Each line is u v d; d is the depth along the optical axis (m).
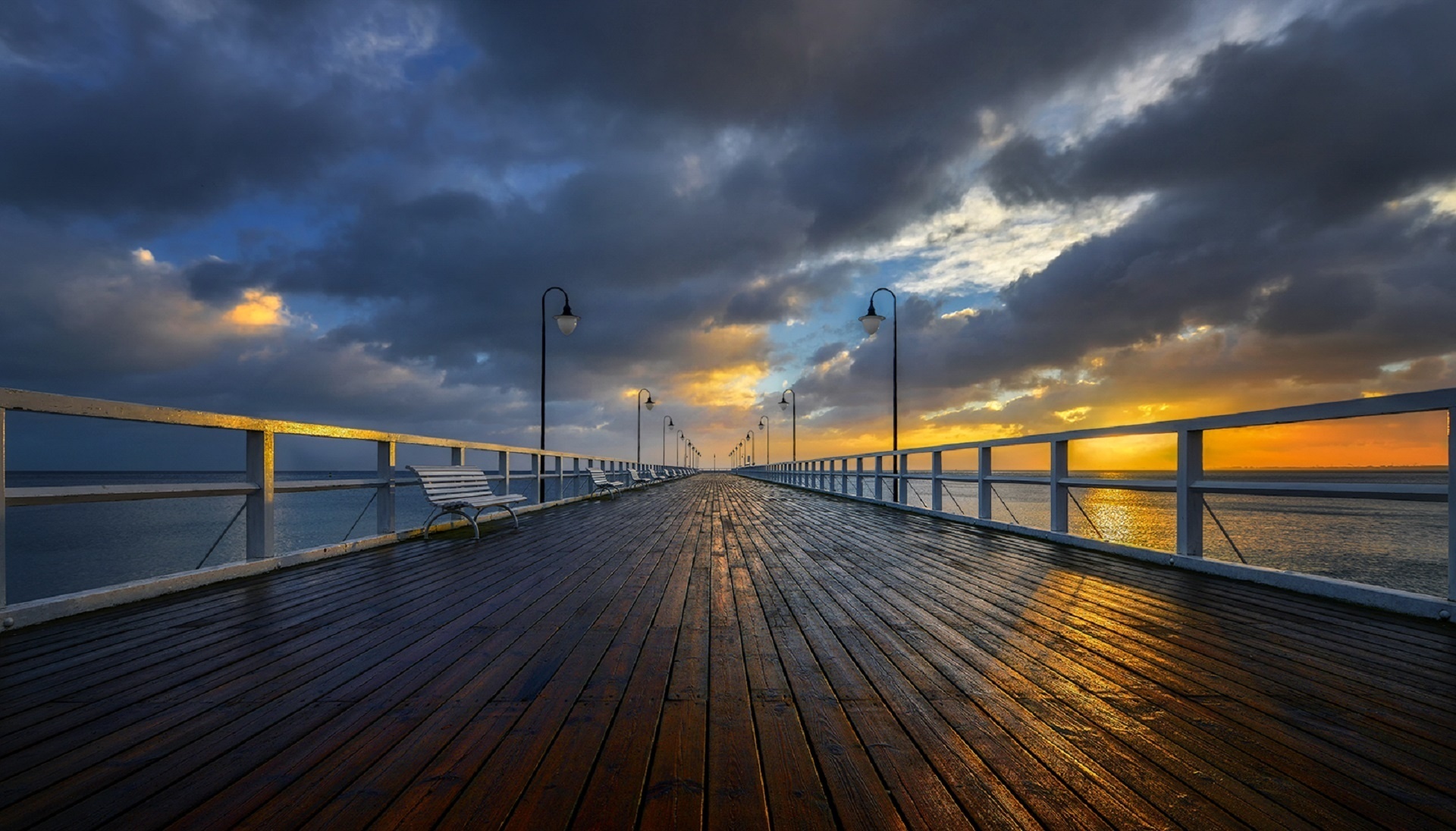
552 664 2.81
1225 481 4.88
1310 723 2.17
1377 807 1.66
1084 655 2.94
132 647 3.05
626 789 1.74
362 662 2.83
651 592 4.39
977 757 1.94
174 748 1.97
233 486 4.82
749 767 1.87
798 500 15.30
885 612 3.81
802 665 2.81
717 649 3.04
